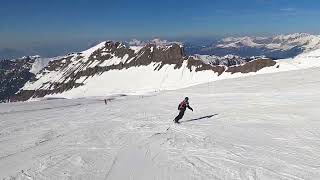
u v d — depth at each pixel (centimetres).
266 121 2767
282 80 7000
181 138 2305
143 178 1495
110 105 5869
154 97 7544
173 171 1580
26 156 1984
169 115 3709
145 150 1992
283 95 4556
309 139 2092
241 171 1555
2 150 2206
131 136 2433
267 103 3975
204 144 2097
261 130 2433
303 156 1759
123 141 2270
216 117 3253
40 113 5053
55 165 1731
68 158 1864
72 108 5803
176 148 2012
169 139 2280
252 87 6594
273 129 2436
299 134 2228
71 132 2764
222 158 1773
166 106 4903
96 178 1505
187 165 1666
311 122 2555
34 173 1608
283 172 1527
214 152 1894
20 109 6919
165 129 2700
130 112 4272
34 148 2197
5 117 4631
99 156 1889
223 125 2750
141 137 2378
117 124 3130
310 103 3494
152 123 3084
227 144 2077
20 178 1541
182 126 2812
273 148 1934
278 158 1739
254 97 4828
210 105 4456
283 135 2233
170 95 7475
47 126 3281
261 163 1667
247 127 2581
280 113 3052
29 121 3862
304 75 7294
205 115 3506
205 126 2759
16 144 2384
